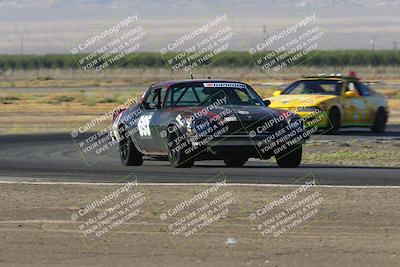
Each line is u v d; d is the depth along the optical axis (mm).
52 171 46688
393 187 38781
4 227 31547
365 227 31359
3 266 26156
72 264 26438
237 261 26672
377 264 26125
